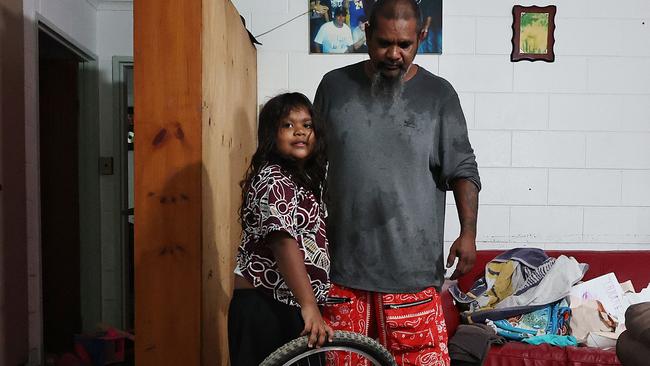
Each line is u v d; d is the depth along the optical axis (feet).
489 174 10.78
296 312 4.95
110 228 12.28
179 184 5.86
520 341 8.12
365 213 5.68
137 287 5.89
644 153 10.75
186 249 5.85
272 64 10.77
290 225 4.55
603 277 9.21
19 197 9.07
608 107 10.71
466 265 5.68
